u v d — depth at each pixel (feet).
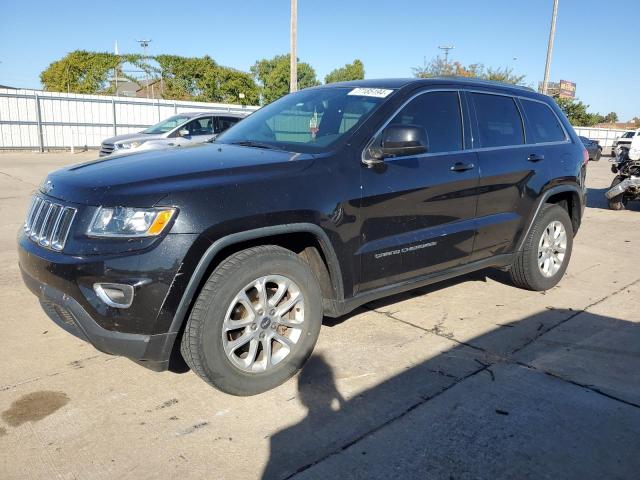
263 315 10.43
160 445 9.07
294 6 57.88
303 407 10.28
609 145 146.82
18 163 57.72
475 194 14.23
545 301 16.37
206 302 9.61
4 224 25.77
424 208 12.98
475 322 14.58
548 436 9.50
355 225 11.57
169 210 9.23
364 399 10.58
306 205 10.66
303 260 10.98
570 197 17.97
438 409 10.27
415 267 13.10
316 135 12.59
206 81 133.18
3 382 10.98
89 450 8.91
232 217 9.68
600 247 24.00
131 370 11.59
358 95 13.53
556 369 11.96
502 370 11.86
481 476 8.45
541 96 17.48
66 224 9.64
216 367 9.85
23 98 75.97
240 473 8.43
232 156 11.35
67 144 81.10
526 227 16.05
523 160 15.56
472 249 14.53
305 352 11.18
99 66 125.80
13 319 14.12
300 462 8.70
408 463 8.71
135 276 9.02
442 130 13.80
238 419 9.86
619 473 8.59
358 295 12.07
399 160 12.50
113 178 9.87
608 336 13.79
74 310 9.37
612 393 10.98
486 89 15.39
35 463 8.57
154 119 88.48
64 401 10.34
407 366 11.97
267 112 14.99
